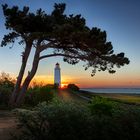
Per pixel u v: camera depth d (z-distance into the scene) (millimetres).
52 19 32094
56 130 9055
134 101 31656
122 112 10266
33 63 33000
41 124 9508
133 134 9586
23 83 32312
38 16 31312
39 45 32781
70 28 30172
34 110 9930
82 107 10203
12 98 31422
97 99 11617
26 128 10445
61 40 31531
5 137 11258
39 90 31672
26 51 32969
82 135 9016
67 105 9773
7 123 15062
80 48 32625
